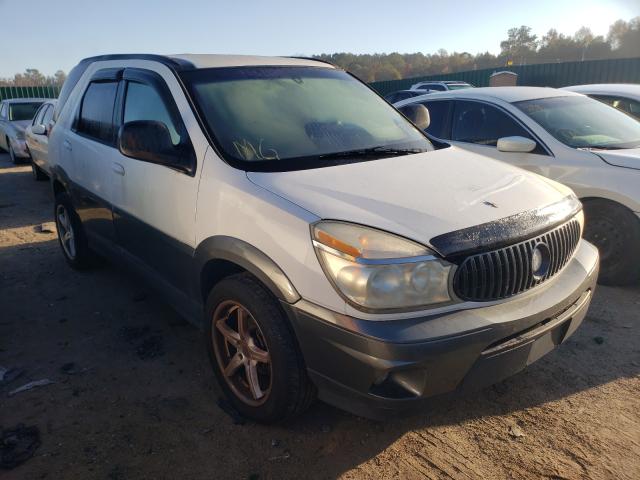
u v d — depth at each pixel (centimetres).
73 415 289
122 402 301
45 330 389
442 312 222
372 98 392
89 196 425
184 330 388
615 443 262
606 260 441
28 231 657
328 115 344
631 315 393
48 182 999
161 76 341
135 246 372
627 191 418
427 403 224
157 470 248
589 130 492
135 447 263
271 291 247
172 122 320
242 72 348
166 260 333
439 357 215
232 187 270
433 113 579
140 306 428
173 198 309
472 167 305
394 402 221
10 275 500
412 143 345
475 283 226
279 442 267
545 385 311
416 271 218
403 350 210
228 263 282
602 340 357
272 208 248
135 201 351
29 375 330
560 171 456
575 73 1884
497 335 225
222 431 276
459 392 229
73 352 358
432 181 272
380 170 283
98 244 440
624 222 425
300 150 303
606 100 684
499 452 258
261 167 278
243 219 260
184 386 317
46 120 943
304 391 252
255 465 252
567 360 336
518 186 280
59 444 266
